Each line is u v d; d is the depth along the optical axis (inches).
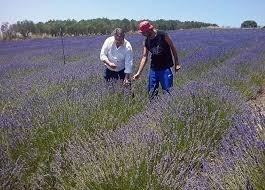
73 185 140.3
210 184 118.8
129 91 250.8
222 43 829.2
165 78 255.0
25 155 166.2
